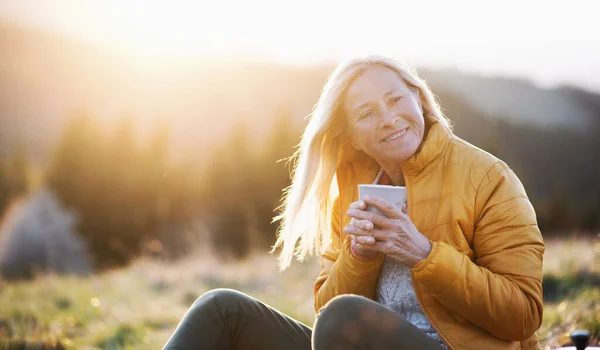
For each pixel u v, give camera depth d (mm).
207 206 27047
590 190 34812
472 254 2367
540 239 2311
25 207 28656
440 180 2424
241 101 43125
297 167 2746
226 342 2426
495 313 2199
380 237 2250
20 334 6008
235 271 11820
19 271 25625
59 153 30453
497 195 2328
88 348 6328
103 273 13531
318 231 2873
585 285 7289
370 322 2016
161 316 8117
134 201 27797
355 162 2752
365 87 2471
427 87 2572
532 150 38125
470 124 39688
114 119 42938
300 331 2553
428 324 2432
